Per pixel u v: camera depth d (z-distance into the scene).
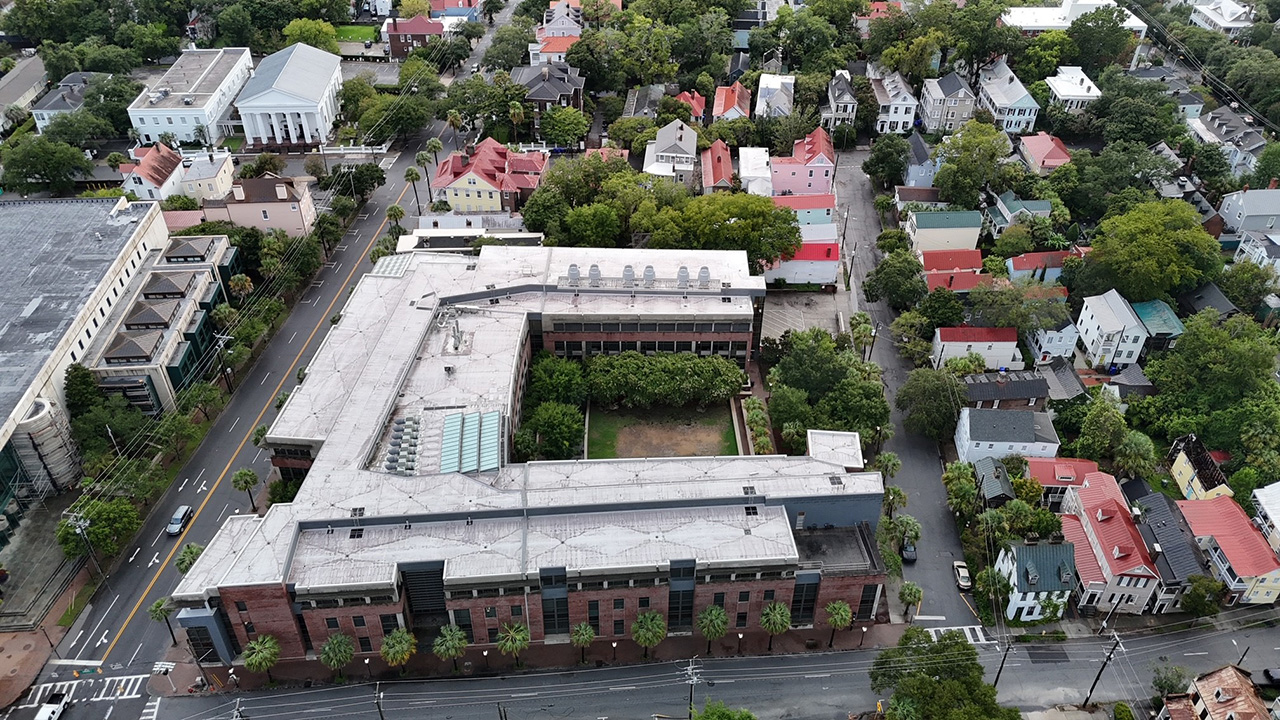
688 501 122.00
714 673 117.81
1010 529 130.38
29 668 117.38
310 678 116.75
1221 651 120.00
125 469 139.12
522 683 116.44
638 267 174.75
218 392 155.75
